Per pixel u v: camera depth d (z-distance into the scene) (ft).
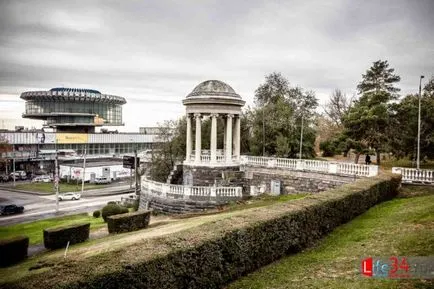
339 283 33.09
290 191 113.39
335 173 99.76
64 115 443.32
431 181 84.38
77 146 371.35
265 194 114.93
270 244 42.68
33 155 329.11
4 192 235.20
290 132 167.32
